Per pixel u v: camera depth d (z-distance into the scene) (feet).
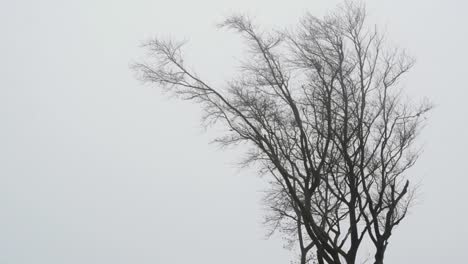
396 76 78.13
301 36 78.13
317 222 87.86
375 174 77.97
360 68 76.54
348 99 76.33
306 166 73.87
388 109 76.95
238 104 78.28
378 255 72.74
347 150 77.20
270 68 77.05
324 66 76.79
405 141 77.56
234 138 79.00
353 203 73.67
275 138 77.87
